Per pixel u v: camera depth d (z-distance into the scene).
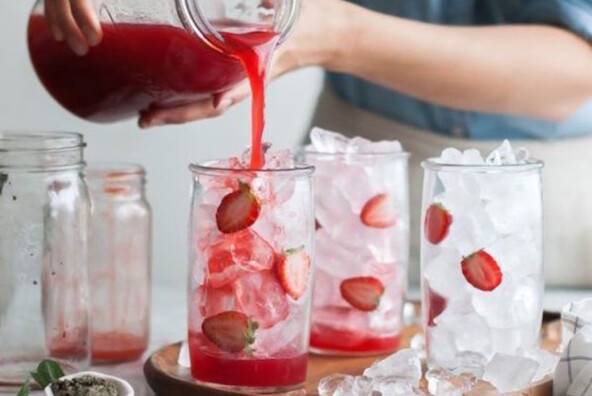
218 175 1.05
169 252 1.99
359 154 1.20
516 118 1.62
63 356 1.13
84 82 1.16
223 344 1.06
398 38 1.39
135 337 1.22
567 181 1.65
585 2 1.53
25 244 1.12
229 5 1.09
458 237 1.10
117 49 1.13
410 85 1.45
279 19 1.10
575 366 1.02
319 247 1.20
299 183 1.06
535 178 1.12
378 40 1.38
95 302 1.21
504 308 1.11
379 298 1.20
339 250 1.20
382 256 1.20
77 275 1.13
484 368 1.09
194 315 1.08
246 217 1.05
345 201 1.20
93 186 1.22
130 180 1.23
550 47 1.50
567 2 1.52
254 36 1.09
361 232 1.20
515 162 1.13
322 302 1.21
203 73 1.14
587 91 1.53
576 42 1.52
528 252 1.11
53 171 1.12
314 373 1.14
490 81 1.47
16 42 1.87
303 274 1.07
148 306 1.24
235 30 1.09
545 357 1.09
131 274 1.22
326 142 1.21
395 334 1.22
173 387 1.07
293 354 1.07
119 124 1.93
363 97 1.63
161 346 1.23
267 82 1.22
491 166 1.10
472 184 1.10
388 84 1.45
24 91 1.89
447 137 1.63
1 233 1.12
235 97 1.19
